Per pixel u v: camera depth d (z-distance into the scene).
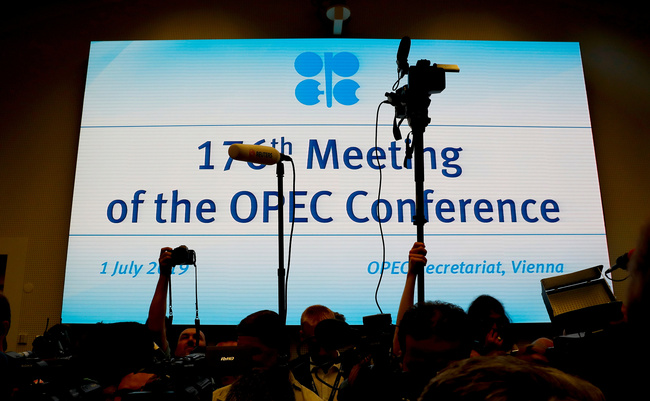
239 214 4.49
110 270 4.38
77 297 4.32
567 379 0.53
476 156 4.62
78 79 4.98
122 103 4.68
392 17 5.04
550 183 4.59
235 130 4.64
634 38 5.18
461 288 4.38
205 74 4.75
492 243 4.46
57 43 5.04
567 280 2.38
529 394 0.48
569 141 4.68
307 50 4.79
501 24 5.09
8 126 4.86
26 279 4.57
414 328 1.47
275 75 4.74
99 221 4.46
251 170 4.57
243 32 5.04
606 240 4.52
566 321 2.01
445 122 4.66
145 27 5.05
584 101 4.76
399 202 4.51
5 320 1.97
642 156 4.95
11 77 4.96
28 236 4.66
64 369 1.58
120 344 1.61
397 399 1.46
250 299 4.35
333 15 4.73
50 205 4.72
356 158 4.59
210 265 4.40
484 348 2.37
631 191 4.86
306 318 2.84
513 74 4.79
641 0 5.24
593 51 5.13
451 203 4.52
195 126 4.65
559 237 4.49
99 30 5.06
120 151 4.59
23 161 4.80
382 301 4.33
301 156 4.59
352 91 4.71
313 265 4.39
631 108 5.04
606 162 4.92
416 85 2.22
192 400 1.42
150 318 2.10
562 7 5.19
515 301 4.37
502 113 4.70
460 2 5.11
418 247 2.00
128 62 4.76
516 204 4.54
